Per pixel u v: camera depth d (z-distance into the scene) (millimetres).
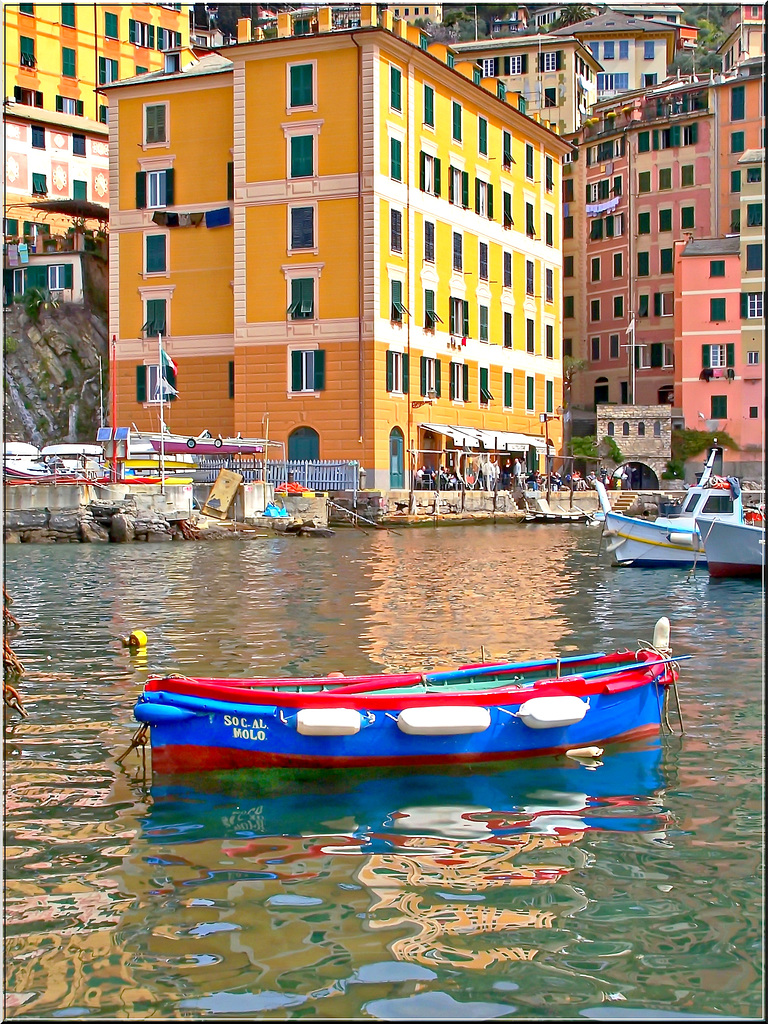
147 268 57969
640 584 28844
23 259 67438
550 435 71125
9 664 15336
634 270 80312
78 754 11969
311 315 53156
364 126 52094
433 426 57188
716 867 9039
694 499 35438
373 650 17766
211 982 7336
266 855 9305
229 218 56062
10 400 64375
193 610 22594
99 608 22875
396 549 39719
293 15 54000
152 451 47938
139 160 58062
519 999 7148
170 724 11148
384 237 53188
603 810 10359
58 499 42281
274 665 16422
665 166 78812
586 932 7949
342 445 52875
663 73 102875
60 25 75688
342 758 11164
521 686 11914
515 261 67438
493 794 10859
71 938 7906
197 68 58656
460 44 93688
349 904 8398
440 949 7734
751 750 12156
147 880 8812
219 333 56625
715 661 17234
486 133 63594
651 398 79812
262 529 45594
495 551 38938
